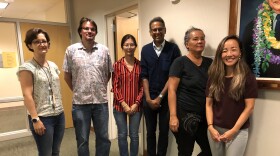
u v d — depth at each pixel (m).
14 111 3.71
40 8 4.37
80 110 2.04
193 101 1.60
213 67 1.46
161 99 1.98
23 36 3.56
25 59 3.62
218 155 1.48
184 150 1.69
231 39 1.38
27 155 2.90
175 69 1.62
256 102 1.51
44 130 1.65
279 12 1.33
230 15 1.57
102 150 2.21
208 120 1.49
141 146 2.74
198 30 1.62
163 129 2.06
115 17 3.22
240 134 1.36
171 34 2.16
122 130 2.19
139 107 2.17
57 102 1.75
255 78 1.36
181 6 2.01
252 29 1.47
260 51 1.44
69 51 2.03
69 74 2.08
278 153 1.42
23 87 1.57
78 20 3.82
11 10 4.09
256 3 1.43
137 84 2.18
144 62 2.11
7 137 3.52
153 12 2.33
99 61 2.07
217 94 1.42
